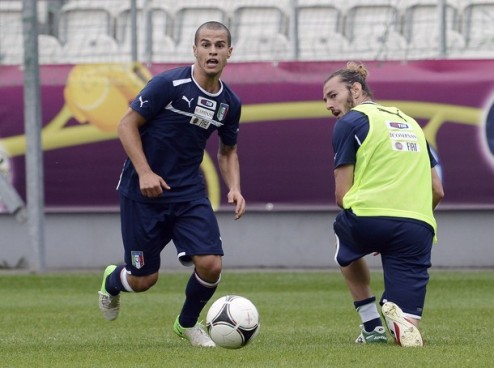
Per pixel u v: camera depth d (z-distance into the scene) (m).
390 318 23.66
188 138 24.98
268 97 56.84
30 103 53.78
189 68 24.98
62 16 64.19
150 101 24.44
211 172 57.03
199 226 24.98
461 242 56.59
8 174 57.59
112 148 57.62
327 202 56.84
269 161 57.00
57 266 58.47
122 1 64.25
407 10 61.09
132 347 25.22
